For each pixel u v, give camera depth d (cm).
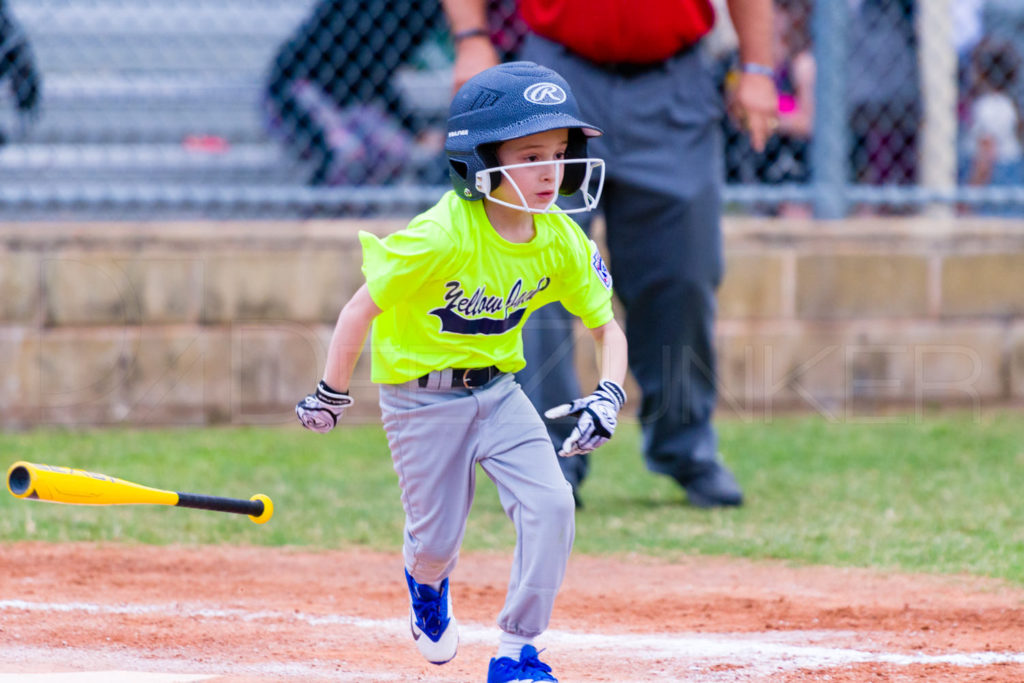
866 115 3019
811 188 2830
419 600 1223
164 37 3164
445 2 2061
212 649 1312
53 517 1958
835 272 2784
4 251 2600
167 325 2656
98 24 3091
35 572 1636
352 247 2688
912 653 1311
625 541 1869
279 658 1284
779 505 2103
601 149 1962
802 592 1595
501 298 1170
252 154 3206
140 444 2475
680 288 2000
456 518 1192
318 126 2883
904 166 3044
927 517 2003
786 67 2980
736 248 2761
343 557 1778
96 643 1316
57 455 2336
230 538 1864
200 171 3152
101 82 3103
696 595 1584
